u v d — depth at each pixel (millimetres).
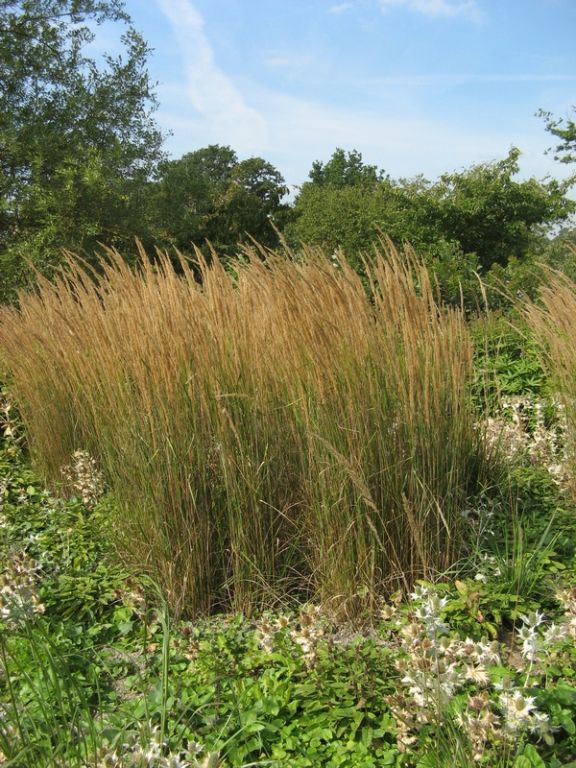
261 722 2871
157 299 4086
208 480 3971
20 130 16594
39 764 2389
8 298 14719
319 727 2896
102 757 2424
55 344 5762
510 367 7137
